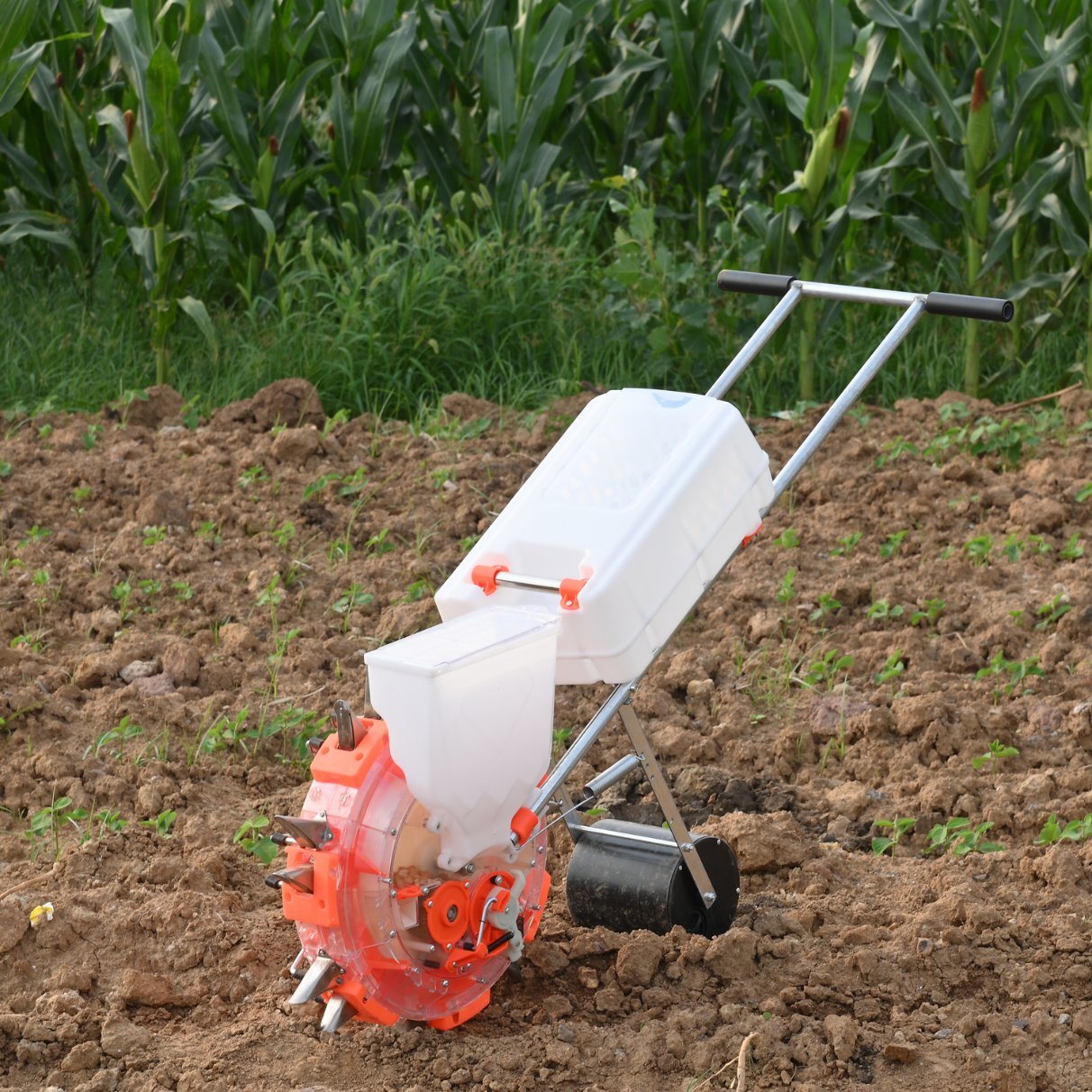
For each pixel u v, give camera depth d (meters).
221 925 4.24
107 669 5.85
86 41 10.52
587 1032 3.75
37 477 7.77
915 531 7.20
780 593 6.46
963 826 4.70
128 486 7.75
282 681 5.85
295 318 9.50
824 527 7.30
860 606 6.50
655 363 9.34
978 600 6.41
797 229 9.09
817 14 8.50
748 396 9.37
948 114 8.93
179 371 9.63
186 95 9.48
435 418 8.64
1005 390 9.40
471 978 3.64
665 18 9.94
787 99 8.91
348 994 3.43
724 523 3.83
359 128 9.85
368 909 3.36
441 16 10.72
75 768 5.16
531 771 3.53
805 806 5.04
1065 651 5.89
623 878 4.09
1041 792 4.91
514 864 3.67
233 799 5.08
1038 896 4.36
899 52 9.74
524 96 10.10
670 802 3.99
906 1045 3.65
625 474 3.77
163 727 5.47
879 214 9.06
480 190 10.25
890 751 5.29
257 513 7.43
